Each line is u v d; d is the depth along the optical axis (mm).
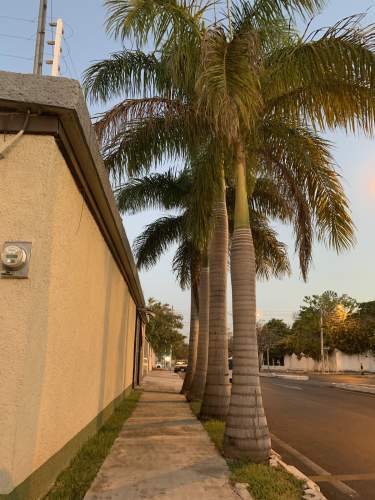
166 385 24469
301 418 12984
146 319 25641
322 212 9148
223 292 11078
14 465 3775
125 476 5691
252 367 7160
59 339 4965
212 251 11250
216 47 6871
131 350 17484
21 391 3879
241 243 7668
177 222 17875
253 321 7410
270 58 8008
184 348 87688
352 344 57375
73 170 5117
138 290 15312
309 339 63344
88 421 7383
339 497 5766
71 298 5469
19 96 4152
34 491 4348
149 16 7824
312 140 9258
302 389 24766
